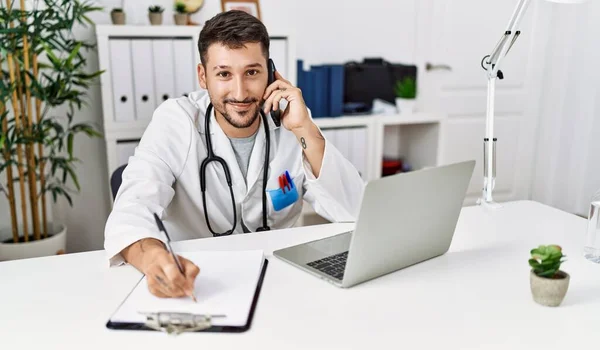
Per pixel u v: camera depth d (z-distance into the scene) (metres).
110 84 2.52
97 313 0.95
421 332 0.89
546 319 0.94
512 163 3.91
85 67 2.76
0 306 0.98
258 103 1.48
